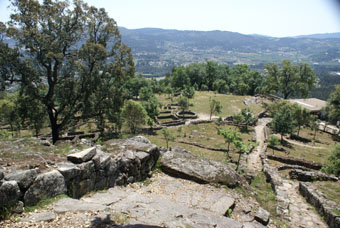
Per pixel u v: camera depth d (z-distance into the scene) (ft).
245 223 25.18
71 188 22.34
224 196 30.42
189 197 29.25
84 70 67.77
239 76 316.40
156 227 17.25
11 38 55.42
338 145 55.93
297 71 207.62
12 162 22.63
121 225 17.44
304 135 130.93
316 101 196.13
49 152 27.84
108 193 25.63
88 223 17.37
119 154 30.89
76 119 77.15
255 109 186.39
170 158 38.04
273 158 76.95
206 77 316.81
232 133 75.41
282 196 36.50
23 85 62.39
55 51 59.36
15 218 17.03
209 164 37.32
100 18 69.15
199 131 124.16
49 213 18.11
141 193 28.43
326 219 29.55
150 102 143.02
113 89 74.64
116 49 72.59
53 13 59.47
